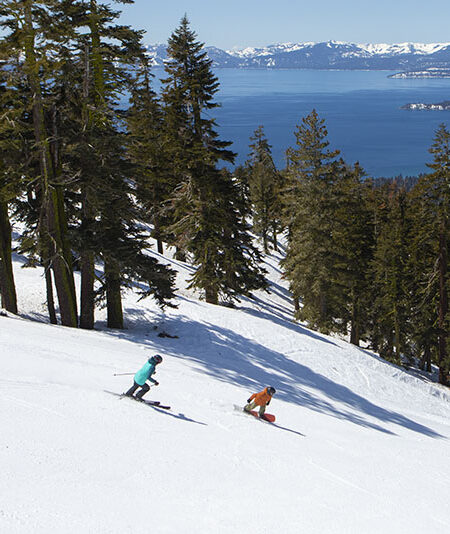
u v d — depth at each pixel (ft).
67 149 64.23
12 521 17.22
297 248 122.11
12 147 61.67
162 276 75.51
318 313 125.08
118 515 19.49
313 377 82.28
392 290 139.54
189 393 44.62
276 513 22.57
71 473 22.43
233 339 88.63
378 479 31.30
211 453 29.43
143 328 86.22
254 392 55.83
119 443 27.53
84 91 64.44
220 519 20.94
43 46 60.03
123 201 70.74
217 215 102.83
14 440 24.57
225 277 107.04
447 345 119.96
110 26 67.77
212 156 96.84
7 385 33.71
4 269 75.25
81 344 58.13
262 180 219.00
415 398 91.97
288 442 36.04
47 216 68.03
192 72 94.94
